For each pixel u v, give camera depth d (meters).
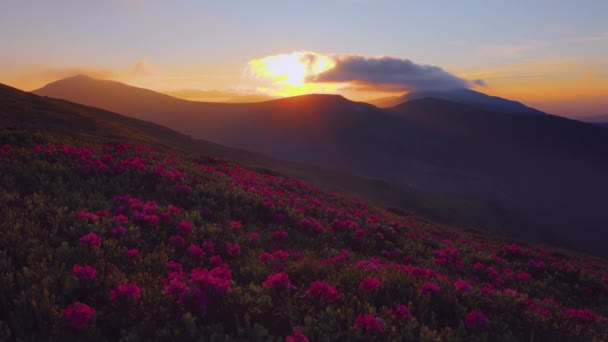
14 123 55.72
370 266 8.04
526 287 11.55
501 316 6.17
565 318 6.64
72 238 7.51
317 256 9.83
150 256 7.14
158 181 13.87
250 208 13.43
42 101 83.19
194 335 4.36
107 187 12.10
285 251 9.75
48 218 8.20
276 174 48.09
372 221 17.88
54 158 14.01
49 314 4.38
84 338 4.11
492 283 11.51
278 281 5.76
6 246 6.26
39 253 6.21
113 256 6.88
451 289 7.00
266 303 5.23
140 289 5.31
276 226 12.50
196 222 10.52
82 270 5.23
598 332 6.29
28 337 4.03
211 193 13.76
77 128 63.88
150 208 9.89
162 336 4.27
